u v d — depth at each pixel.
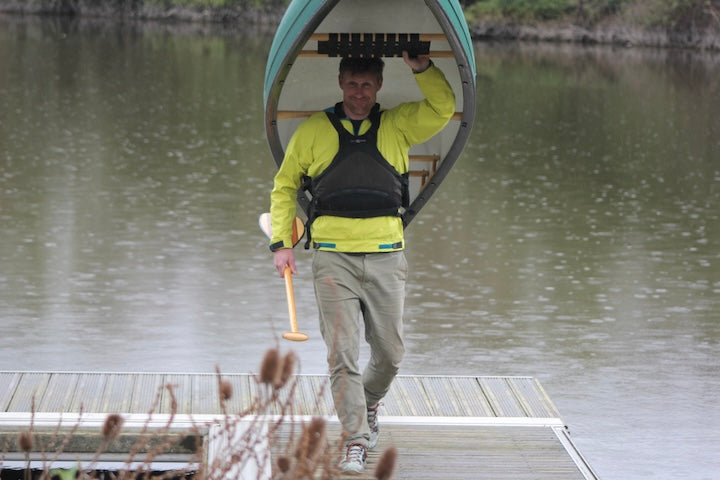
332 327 13.55
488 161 55.06
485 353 25.30
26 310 27.58
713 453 19.92
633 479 18.83
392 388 17.47
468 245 36.41
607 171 53.03
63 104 70.75
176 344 25.33
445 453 14.95
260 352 24.95
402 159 13.69
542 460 14.82
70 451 14.39
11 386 17.23
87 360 24.09
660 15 127.50
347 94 13.40
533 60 110.94
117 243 35.00
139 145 56.09
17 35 119.50
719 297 30.59
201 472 10.21
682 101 81.88
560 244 36.88
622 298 30.23
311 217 13.77
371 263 13.57
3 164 49.19
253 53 111.56
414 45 13.55
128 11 154.50
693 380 23.75
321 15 13.07
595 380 23.69
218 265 32.66
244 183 46.41
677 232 39.41
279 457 8.16
